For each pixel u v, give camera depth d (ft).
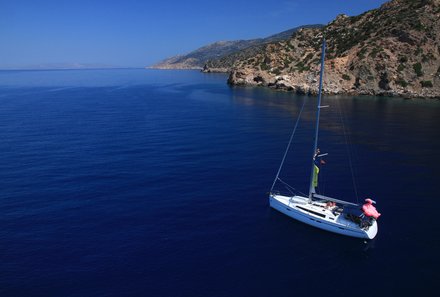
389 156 168.14
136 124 257.14
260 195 123.34
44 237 94.02
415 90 414.00
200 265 81.61
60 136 216.95
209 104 371.76
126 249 88.12
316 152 104.17
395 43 454.81
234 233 96.78
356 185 131.85
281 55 606.55
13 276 77.36
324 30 617.62
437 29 446.60
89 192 125.29
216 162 161.38
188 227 100.07
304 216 101.55
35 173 145.89
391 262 83.15
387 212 108.68
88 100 424.87
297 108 333.62
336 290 73.61
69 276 77.36
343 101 378.32
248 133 223.92
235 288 73.72
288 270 80.18
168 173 145.79
